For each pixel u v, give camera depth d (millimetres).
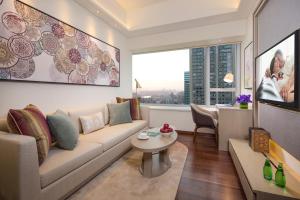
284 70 1527
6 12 1724
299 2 1348
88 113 2604
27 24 1919
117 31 3826
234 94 3896
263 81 2105
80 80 2713
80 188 1725
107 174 2012
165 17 3518
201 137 3637
